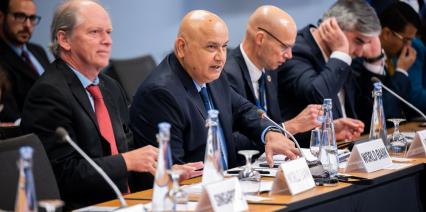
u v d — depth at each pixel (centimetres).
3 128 585
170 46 1199
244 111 710
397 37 967
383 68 912
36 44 1029
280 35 746
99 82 625
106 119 604
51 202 365
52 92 571
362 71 911
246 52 762
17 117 913
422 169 629
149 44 1198
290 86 837
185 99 638
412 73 1008
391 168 609
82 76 598
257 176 506
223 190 445
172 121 627
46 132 565
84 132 575
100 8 597
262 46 751
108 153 590
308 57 845
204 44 637
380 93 672
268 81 777
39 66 1007
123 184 577
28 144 503
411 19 967
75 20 587
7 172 479
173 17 1198
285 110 847
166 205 419
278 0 1204
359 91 909
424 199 632
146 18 1192
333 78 813
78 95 582
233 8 1205
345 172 595
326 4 1221
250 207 468
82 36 587
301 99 831
